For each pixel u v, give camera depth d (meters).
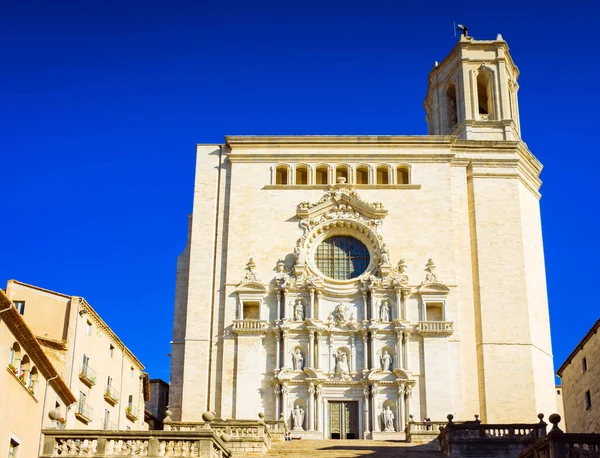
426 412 68.81
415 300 72.31
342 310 71.94
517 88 86.75
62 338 60.72
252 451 51.06
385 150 77.94
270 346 71.25
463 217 76.12
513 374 70.75
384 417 68.62
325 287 72.62
